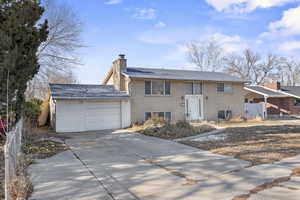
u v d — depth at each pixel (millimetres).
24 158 6500
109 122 16359
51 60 19531
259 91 25953
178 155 7480
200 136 11391
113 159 7062
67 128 14977
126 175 5426
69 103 15188
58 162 6703
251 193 4180
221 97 20594
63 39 19531
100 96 15984
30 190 4391
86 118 15641
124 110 16828
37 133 12102
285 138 10242
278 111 27531
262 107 23875
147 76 17297
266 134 11500
